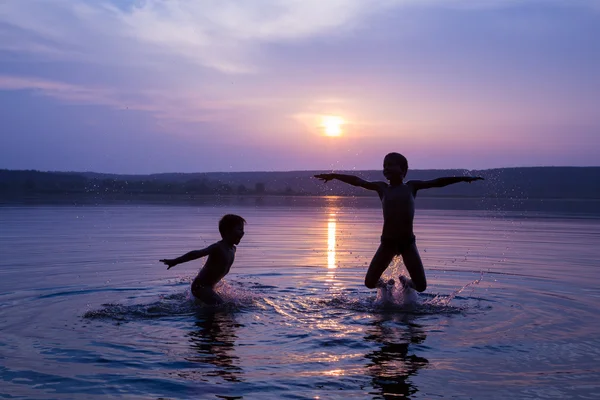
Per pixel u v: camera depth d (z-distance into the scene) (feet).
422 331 18.01
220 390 12.64
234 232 24.48
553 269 31.63
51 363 14.42
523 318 19.92
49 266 31.01
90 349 15.65
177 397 12.23
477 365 14.52
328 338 17.06
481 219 74.84
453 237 49.57
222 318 19.67
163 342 16.47
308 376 13.58
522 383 13.25
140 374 13.64
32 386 12.83
